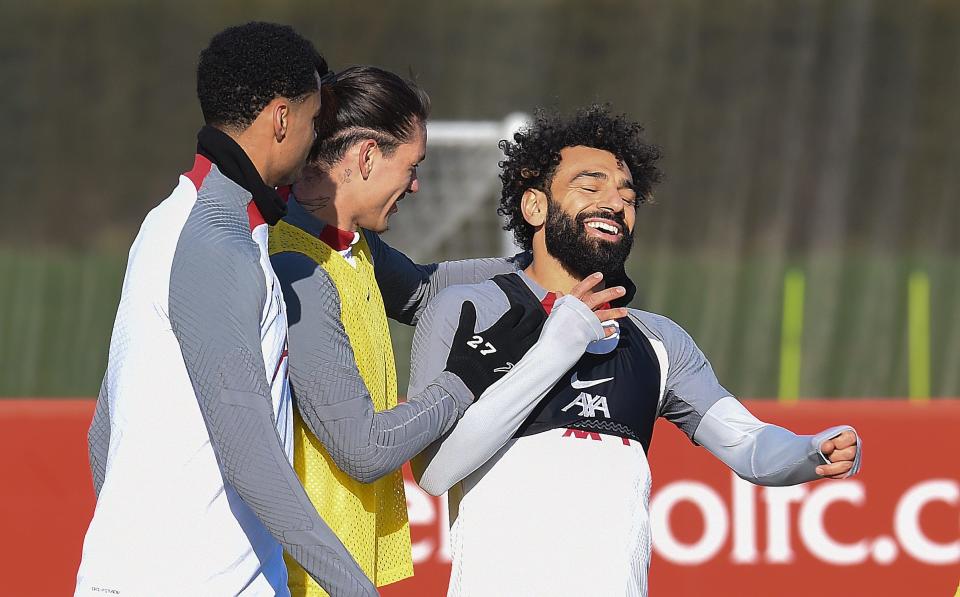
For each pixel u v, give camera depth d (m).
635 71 47.47
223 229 5.57
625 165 7.35
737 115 47.62
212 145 5.78
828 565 12.96
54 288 45.88
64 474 12.75
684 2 47.66
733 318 42.69
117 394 5.68
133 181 48.03
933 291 44.94
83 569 5.62
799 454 6.83
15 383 40.69
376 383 6.86
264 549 5.91
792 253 47.19
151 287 5.57
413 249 25.73
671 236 47.69
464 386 6.46
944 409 13.13
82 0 46.94
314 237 6.73
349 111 6.73
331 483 6.50
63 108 47.44
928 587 12.98
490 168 25.02
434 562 12.54
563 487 6.64
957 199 48.66
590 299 6.64
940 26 48.53
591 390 6.87
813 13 47.53
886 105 48.56
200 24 47.59
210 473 5.63
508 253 19.52
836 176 47.34
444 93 45.22
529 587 6.51
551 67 46.12
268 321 5.66
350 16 45.00
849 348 40.78
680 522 12.97
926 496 13.07
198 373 5.36
